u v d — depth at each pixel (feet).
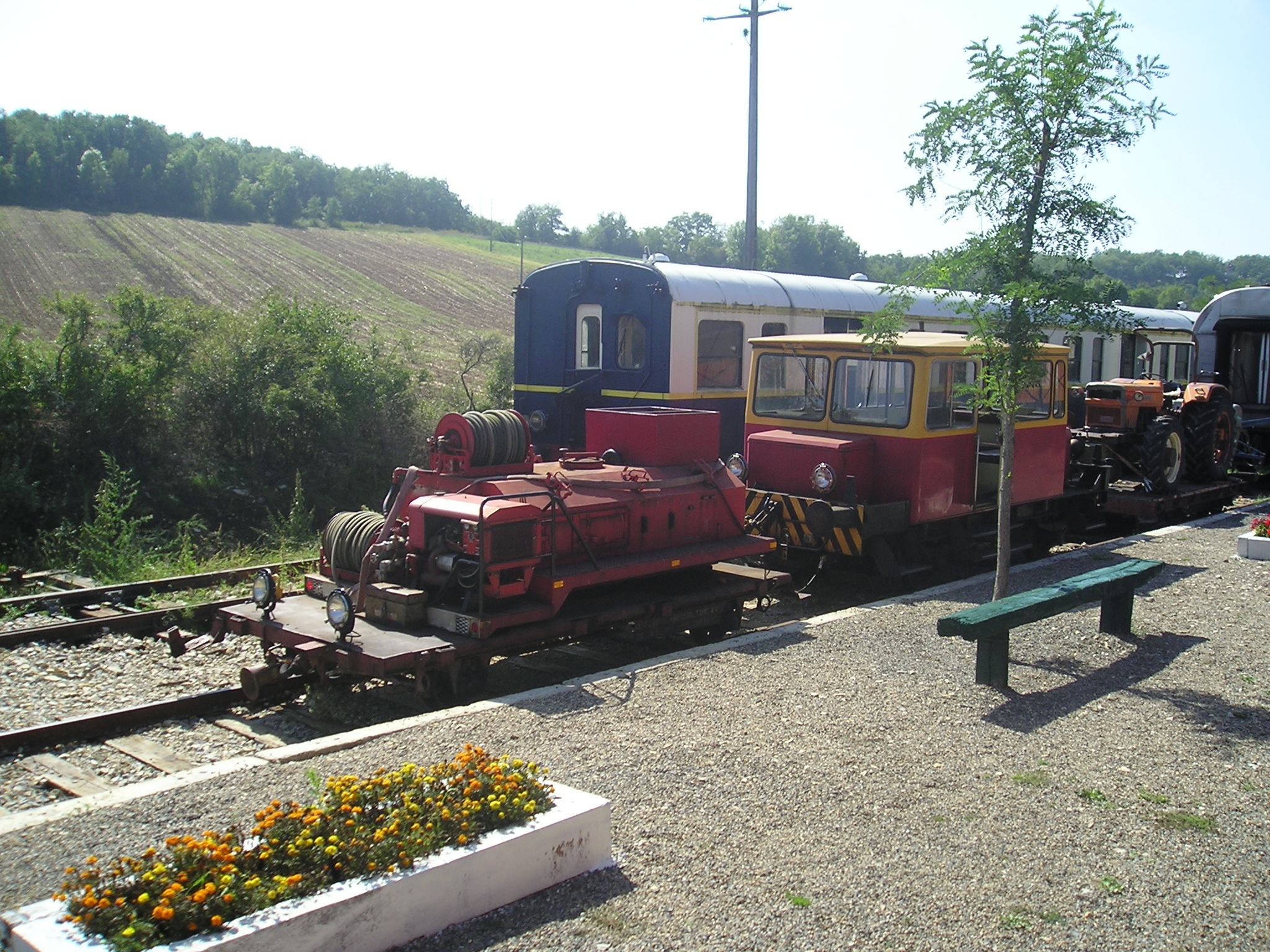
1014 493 37.06
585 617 24.03
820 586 36.06
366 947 11.60
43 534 41.65
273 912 11.01
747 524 32.86
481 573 21.81
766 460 34.58
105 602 31.89
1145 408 48.01
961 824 15.55
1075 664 24.22
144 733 21.52
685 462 28.32
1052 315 25.77
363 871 11.93
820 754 18.21
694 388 45.96
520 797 13.58
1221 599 30.78
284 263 154.81
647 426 27.53
